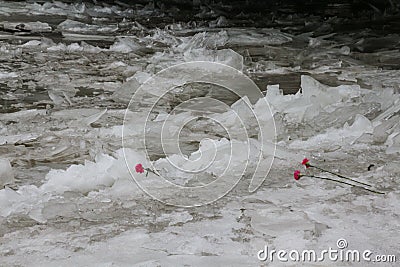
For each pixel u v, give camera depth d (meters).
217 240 3.32
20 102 6.64
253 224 3.48
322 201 3.86
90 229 3.44
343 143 5.10
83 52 9.97
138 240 3.31
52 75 8.07
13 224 3.51
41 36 11.59
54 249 3.21
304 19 15.16
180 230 3.44
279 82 7.84
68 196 3.89
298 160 4.64
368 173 4.36
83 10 15.34
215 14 16.02
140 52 10.07
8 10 14.59
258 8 17.52
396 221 3.57
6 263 3.06
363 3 17.56
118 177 4.17
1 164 4.21
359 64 9.27
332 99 6.34
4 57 9.29
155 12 16.06
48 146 5.05
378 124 5.49
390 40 11.65
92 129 5.47
